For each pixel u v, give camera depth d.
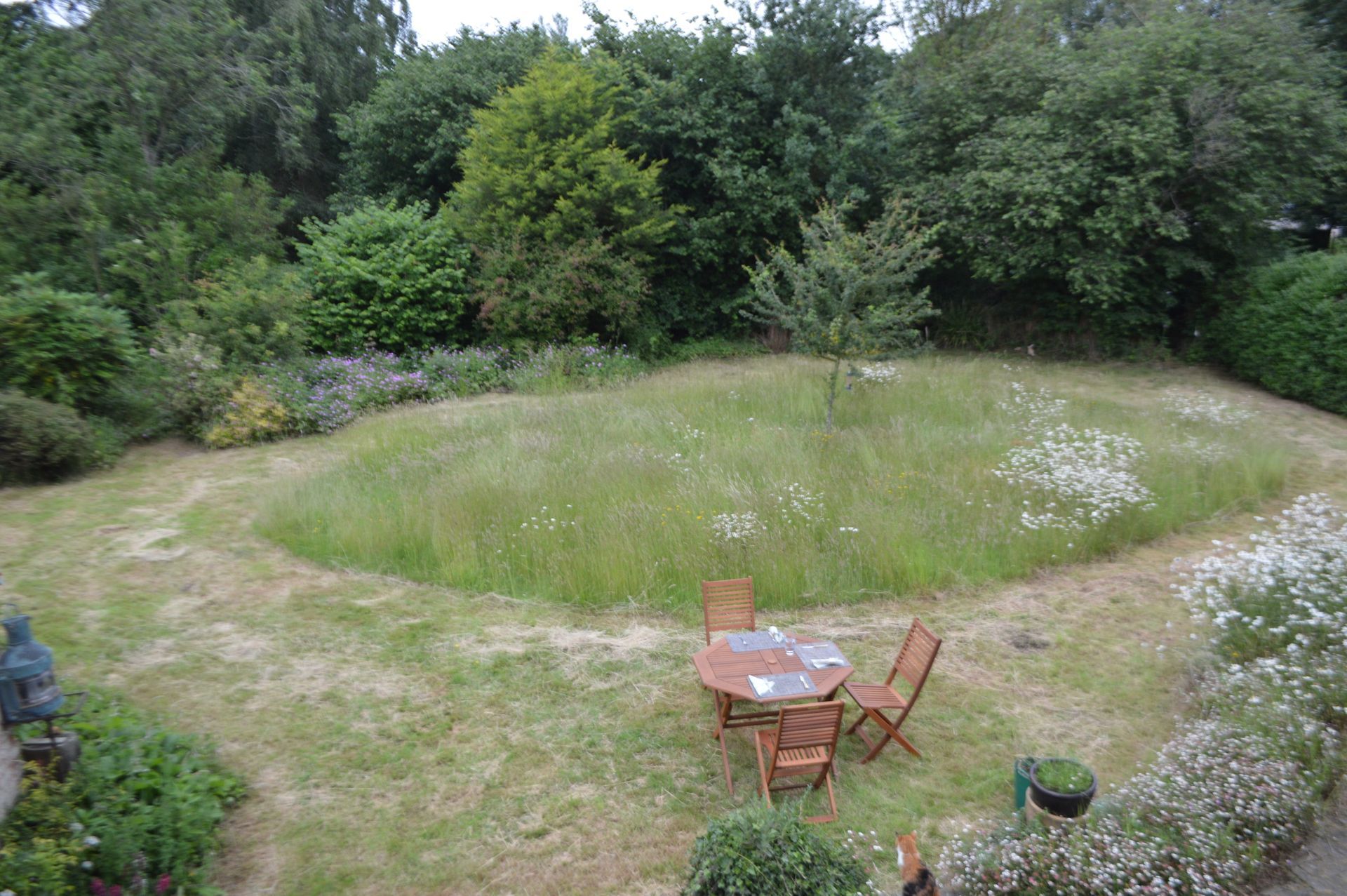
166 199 17.94
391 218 19.31
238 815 5.21
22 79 16.95
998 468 11.01
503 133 19.47
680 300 22.61
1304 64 17.33
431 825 5.18
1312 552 7.29
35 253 16.12
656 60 22.33
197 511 10.38
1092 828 4.58
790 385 15.80
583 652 7.24
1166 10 18.98
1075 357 19.89
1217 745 5.34
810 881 4.10
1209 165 16.66
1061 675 6.90
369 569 8.83
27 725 4.77
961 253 20.12
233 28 19.66
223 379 13.93
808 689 5.65
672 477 10.49
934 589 8.40
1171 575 8.66
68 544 9.18
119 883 4.12
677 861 4.89
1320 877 4.55
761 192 21.23
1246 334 16.94
